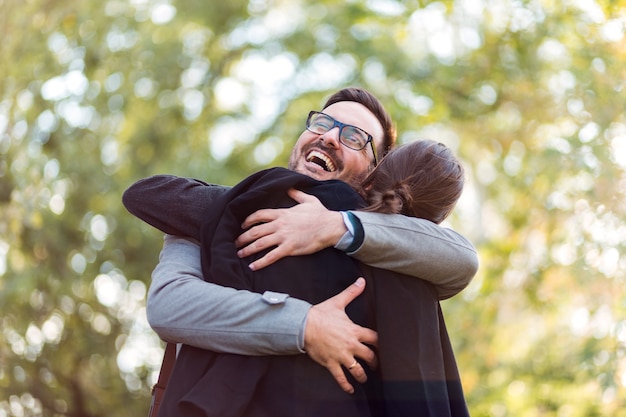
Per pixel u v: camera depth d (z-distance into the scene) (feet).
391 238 8.04
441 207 8.66
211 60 36.65
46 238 31.30
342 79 33.71
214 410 7.40
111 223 32.37
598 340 24.06
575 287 25.86
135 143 34.96
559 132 30.01
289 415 7.54
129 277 32.63
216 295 7.73
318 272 7.96
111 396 32.65
